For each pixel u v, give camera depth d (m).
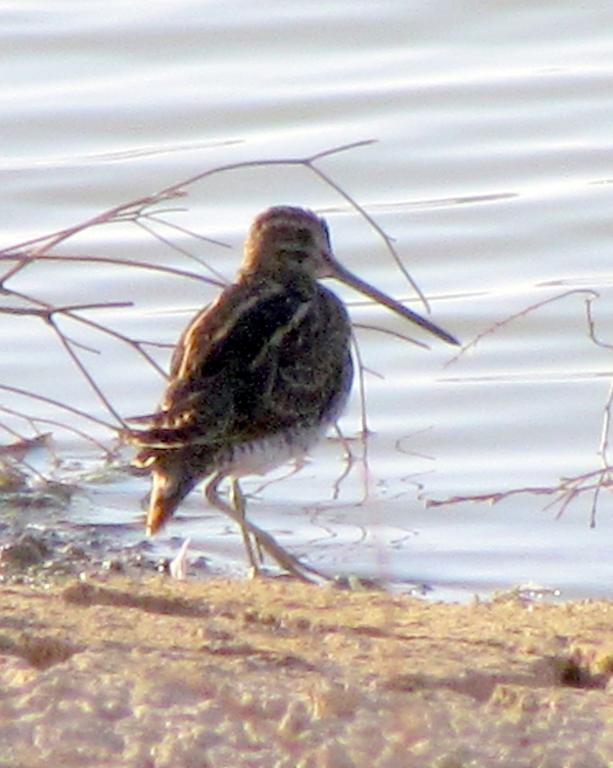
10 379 16.67
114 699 8.03
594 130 20.33
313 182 19.78
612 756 7.59
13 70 21.64
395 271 18.42
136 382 16.58
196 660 8.67
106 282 18.11
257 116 20.78
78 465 15.12
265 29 22.31
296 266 13.09
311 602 10.31
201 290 18.11
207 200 19.56
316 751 7.51
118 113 20.83
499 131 20.38
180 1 22.81
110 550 13.49
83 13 22.56
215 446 11.80
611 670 9.05
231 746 7.59
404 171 19.95
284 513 14.33
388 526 14.19
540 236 18.78
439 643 9.34
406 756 7.45
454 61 21.70
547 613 10.32
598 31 22.08
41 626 9.27
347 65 21.66
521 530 14.09
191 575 12.89
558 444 15.77
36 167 19.94
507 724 7.90
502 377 16.72
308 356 12.39
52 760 7.47
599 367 16.86
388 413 16.17
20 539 13.45
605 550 13.78
